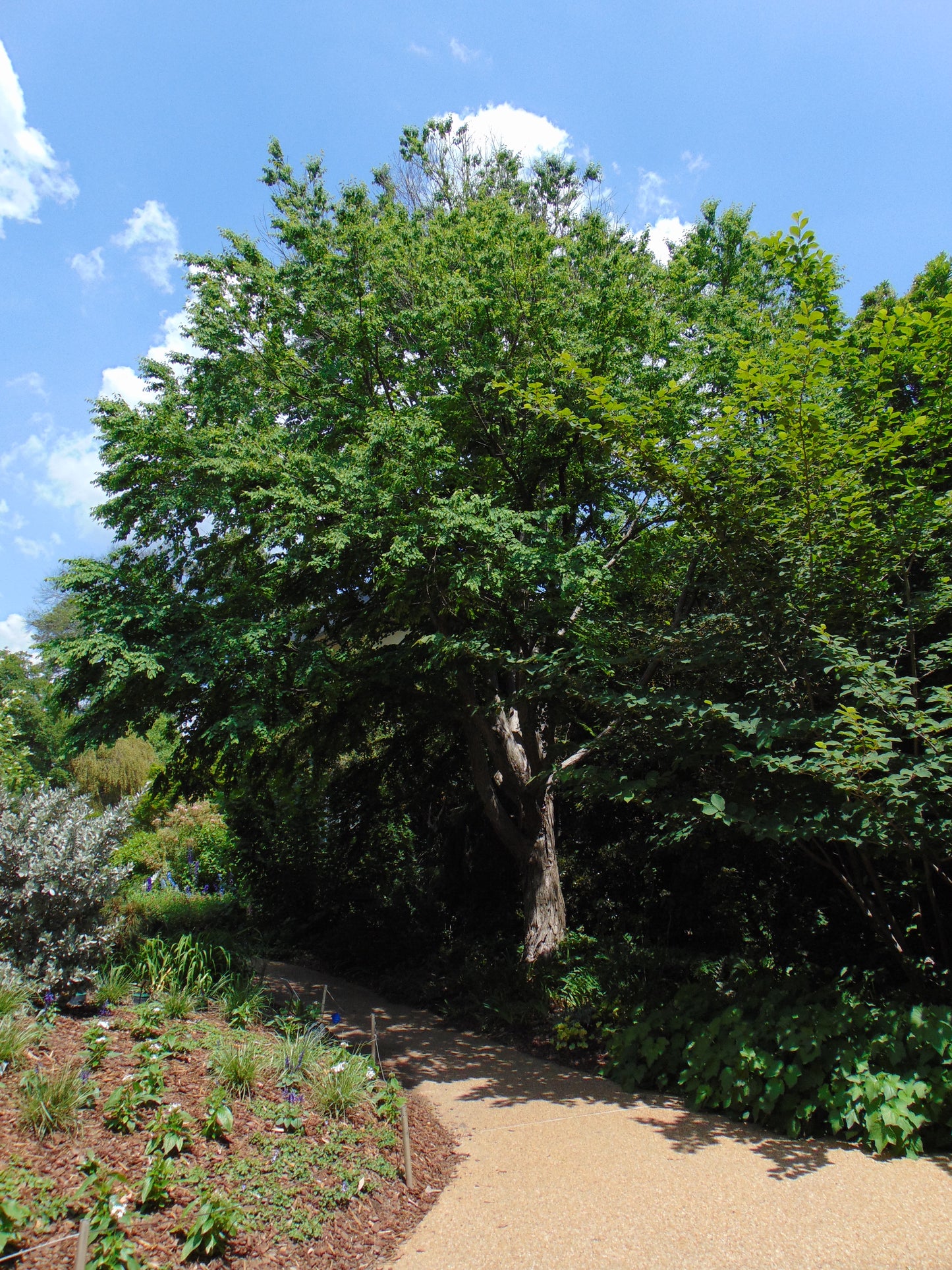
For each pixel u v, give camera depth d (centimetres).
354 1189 448
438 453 880
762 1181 482
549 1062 812
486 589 923
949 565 741
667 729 705
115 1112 428
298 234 1005
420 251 1021
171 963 705
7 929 597
